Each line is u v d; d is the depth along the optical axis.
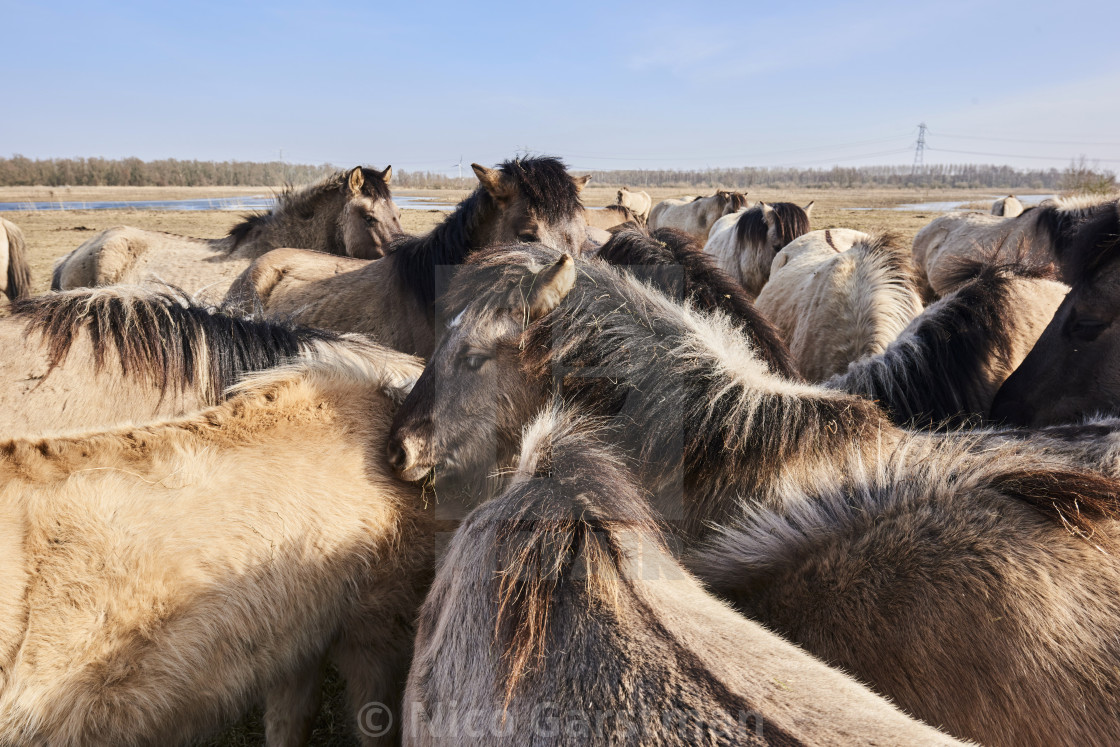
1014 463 1.83
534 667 1.24
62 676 1.80
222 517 1.99
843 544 1.70
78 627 1.81
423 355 4.60
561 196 4.64
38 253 18.30
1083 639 1.42
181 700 1.95
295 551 2.04
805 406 2.00
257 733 3.09
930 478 1.81
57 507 1.88
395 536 2.21
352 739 2.98
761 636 1.36
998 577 1.51
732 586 1.76
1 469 1.94
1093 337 3.18
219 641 1.96
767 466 1.94
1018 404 3.21
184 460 2.06
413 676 1.60
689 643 1.24
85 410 2.92
